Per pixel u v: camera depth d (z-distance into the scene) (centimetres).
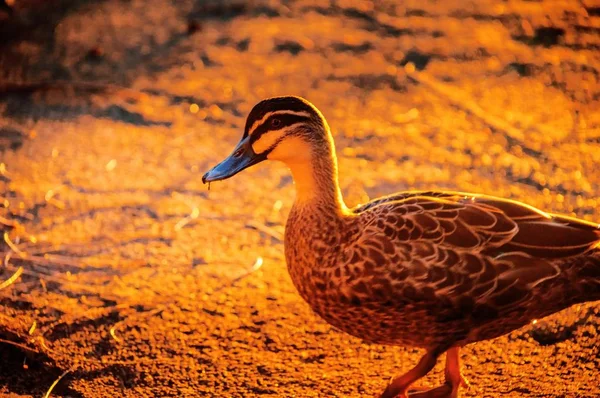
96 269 1012
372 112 1424
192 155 1284
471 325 746
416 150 1305
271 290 979
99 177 1218
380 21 1792
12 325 904
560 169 1240
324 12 1842
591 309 920
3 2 1792
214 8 1848
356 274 739
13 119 1378
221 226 1108
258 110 809
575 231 727
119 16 1803
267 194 1187
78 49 1634
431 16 1819
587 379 823
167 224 1108
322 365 859
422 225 738
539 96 1474
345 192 1184
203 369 852
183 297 964
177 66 1580
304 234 781
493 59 1611
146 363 861
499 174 1233
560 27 1739
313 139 789
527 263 720
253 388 825
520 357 861
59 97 1455
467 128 1370
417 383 838
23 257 1030
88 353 875
